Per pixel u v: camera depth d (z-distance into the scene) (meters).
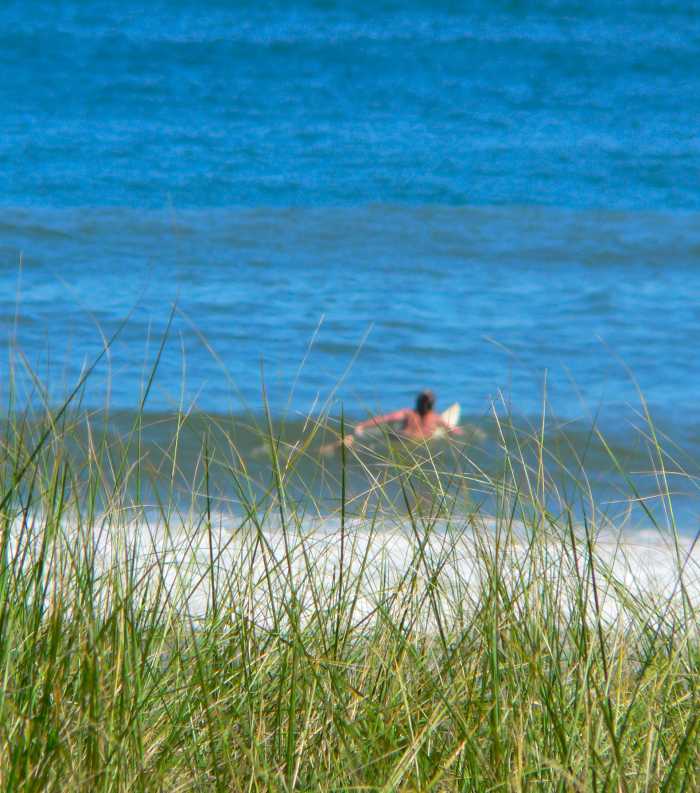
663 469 15.02
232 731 11.30
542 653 11.98
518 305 88.56
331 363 68.75
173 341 71.69
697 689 11.59
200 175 149.62
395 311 84.31
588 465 42.69
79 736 10.25
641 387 64.25
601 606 13.01
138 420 14.37
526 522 13.88
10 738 9.91
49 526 11.61
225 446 40.47
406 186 149.25
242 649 11.94
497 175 157.75
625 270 104.25
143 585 14.02
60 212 118.25
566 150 173.25
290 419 50.34
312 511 18.12
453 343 75.06
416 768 10.70
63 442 12.77
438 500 14.75
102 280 91.81
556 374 67.94
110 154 159.62
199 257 103.56
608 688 10.95
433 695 11.69
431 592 12.70
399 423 42.56
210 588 13.19
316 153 165.88
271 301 86.44
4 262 97.81
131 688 11.05
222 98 199.00
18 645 11.01
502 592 12.12
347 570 14.57
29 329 72.00
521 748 10.20
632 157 169.38
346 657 12.95
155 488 14.48
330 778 10.79
